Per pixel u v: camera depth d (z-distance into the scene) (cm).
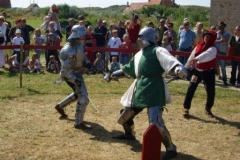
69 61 738
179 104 973
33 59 1380
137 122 811
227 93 1130
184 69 586
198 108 938
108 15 4291
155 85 618
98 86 1158
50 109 880
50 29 1426
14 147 646
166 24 1505
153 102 613
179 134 747
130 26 1397
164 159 616
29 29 1476
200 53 845
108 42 1455
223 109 941
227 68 1686
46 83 1169
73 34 736
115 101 980
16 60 1357
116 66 1372
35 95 1008
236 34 1280
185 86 1206
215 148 681
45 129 742
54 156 615
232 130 784
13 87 1088
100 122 804
